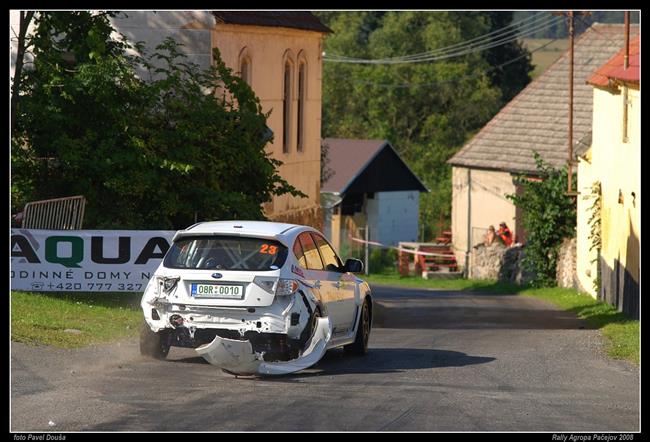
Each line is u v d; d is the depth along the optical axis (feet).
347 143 320.50
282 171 174.29
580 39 282.56
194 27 148.05
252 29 160.25
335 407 56.90
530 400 61.00
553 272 211.61
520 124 273.54
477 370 73.36
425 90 395.55
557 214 208.03
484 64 414.82
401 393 61.87
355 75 401.70
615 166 154.61
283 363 67.26
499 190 269.64
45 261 104.42
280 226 72.64
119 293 108.06
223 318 68.69
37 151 120.06
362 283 80.89
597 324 123.75
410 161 388.78
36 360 67.67
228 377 65.98
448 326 119.24
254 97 130.82
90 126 119.85
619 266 150.30
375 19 437.17
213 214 122.21
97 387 60.59
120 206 119.55
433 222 367.25
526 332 109.81
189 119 123.34
